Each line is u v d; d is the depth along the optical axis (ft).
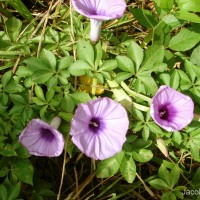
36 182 1.09
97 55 1.02
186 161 1.19
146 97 1.02
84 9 0.93
